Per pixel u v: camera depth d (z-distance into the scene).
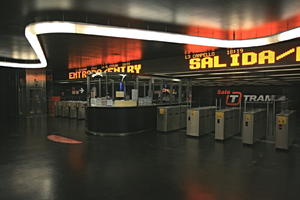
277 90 18.48
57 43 7.82
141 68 11.33
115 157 5.33
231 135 7.86
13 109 14.38
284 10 4.79
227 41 5.80
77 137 7.70
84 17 5.26
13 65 11.22
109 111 8.03
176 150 6.00
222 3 4.43
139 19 5.42
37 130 9.13
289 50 7.00
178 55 9.94
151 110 9.15
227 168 4.60
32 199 3.24
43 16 5.20
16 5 4.55
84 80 14.91
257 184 3.81
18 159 5.13
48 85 16.52
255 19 5.37
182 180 3.97
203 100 21.53
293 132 7.04
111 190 3.56
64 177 4.07
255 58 7.68
